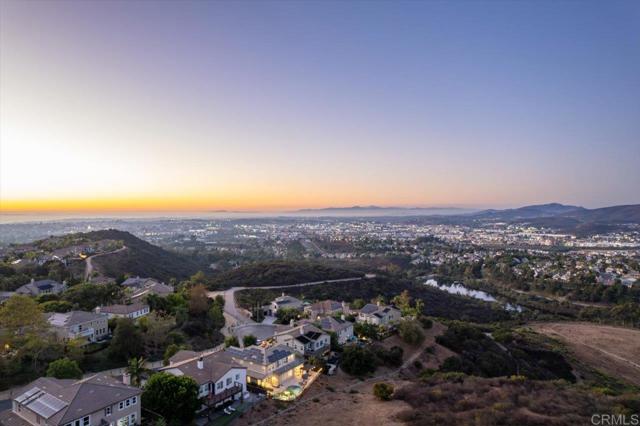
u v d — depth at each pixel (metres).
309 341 67.06
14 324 58.12
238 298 116.50
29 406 37.53
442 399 49.31
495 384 54.97
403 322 83.12
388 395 50.28
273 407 47.56
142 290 111.31
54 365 49.22
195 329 80.81
